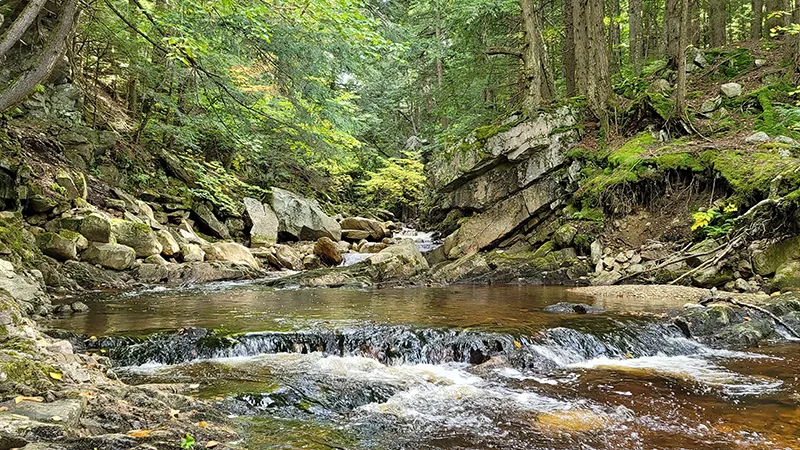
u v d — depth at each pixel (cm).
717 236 1021
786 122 1157
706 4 1880
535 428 371
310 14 775
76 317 726
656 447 336
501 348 572
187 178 1639
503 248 1434
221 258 1399
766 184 959
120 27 1302
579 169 1341
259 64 1407
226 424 351
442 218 2080
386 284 1248
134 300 925
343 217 2312
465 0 1617
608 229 1227
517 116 1512
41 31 787
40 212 1045
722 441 345
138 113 1744
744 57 1441
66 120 1332
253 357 561
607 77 1423
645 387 473
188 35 836
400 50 852
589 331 637
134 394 363
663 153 1204
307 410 397
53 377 356
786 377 502
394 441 343
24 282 745
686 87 1417
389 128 3027
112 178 1366
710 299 809
